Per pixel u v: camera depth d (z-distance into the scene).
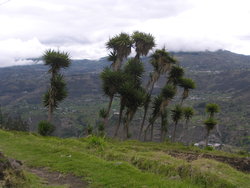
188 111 36.88
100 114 28.75
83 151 13.56
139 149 18.06
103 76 27.08
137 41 29.97
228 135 111.25
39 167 10.02
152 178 8.30
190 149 22.95
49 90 25.92
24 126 56.81
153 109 32.41
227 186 8.34
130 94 26.72
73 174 8.99
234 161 14.77
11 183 6.78
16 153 12.27
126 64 29.56
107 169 9.31
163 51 31.30
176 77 33.19
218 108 35.97
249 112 148.75
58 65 25.45
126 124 29.25
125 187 7.56
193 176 8.80
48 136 23.55
